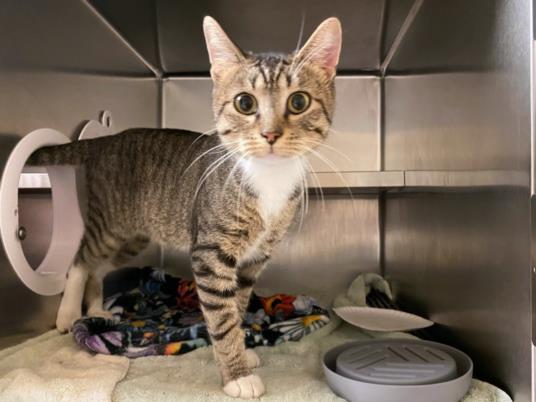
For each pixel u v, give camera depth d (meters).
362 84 0.71
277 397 0.36
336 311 0.54
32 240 0.50
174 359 0.44
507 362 0.34
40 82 0.48
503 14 0.33
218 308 0.41
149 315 0.57
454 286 0.44
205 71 0.72
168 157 0.53
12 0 0.43
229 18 0.62
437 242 0.49
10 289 0.44
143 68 0.70
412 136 0.57
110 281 0.65
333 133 0.71
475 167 0.39
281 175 0.43
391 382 0.35
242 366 0.40
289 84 0.41
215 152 0.46
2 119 0.42
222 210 0.42
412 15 0.57
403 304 0.61
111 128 0.61
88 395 0.35
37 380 0.37
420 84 0.54
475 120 0.38
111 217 0.55
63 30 0.52
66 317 0.52
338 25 0.43
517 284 0.32
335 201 0.70
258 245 0.46
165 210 0.52
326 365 0.39
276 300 0.58
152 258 0.73
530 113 0.30
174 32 0.64
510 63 0.32
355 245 0.71
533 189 0.30
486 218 0.37
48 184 0.51
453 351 0.40
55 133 0.49
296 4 0.58
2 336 0.43
